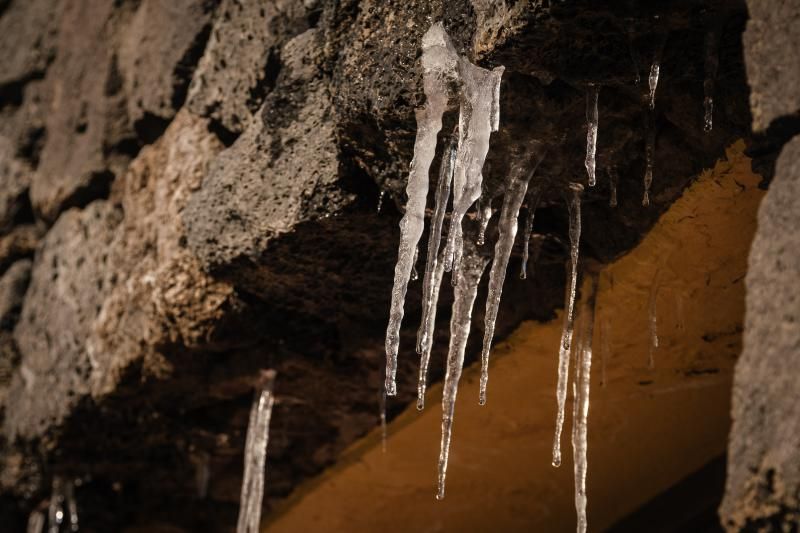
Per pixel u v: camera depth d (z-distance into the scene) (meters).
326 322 3.44
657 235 2.77
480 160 2.43
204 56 3.54
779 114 1.93
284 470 4.09
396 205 2.87
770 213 1.88
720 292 2.96
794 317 1.78
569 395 3.42
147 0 4.00
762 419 1.80
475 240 2.82
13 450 4.25
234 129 3.35
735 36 2.29
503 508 4.07
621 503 3.97
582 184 2.69
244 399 3.79
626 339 3.17
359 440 3.88
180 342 3.47
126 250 3.74
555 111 2.51
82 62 4.35
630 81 2.41
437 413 3.63
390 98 2.59
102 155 4.07
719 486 3.80
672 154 2.60
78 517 4.39
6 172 4.59
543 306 3.09
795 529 1.73
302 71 2.99
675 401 3.48
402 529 4.25
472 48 2.46
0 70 4.83
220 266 3.23
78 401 3.87
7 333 4.39
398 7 2.64
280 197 2.98
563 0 2.21
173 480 4.27
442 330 3.29
